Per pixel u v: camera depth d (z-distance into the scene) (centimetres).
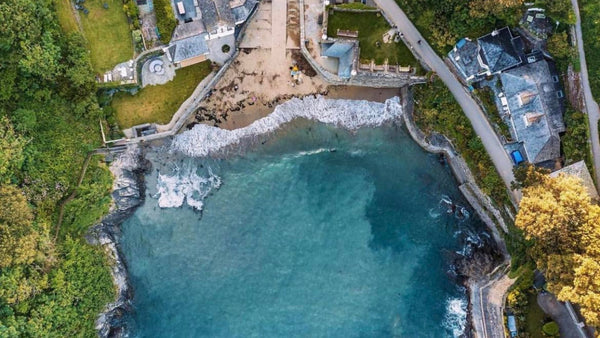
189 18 6303
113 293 6675
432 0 6100
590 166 5853
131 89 6569
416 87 6569
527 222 5409
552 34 5888
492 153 6334
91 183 6512
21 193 5947
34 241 5825
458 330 6644
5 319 5725
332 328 6575
